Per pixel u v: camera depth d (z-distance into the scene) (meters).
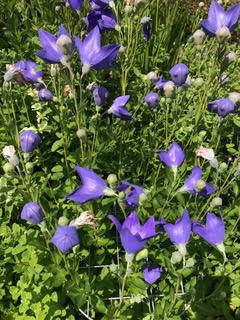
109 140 0.60
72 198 0.36
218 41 0.45
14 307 0.49
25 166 0.41
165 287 0.49
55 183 0.59
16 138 0.41
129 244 0.30
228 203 0.64
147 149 0.61
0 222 0.52
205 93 0.54
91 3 0.58
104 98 0.45
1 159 0.58
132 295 0.46
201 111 0.56
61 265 0.47
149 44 0.83
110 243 0.52
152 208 0.54
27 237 0.47
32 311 0.48
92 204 0.50
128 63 0.62
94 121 0.47
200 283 0.50
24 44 0.77
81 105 0.44
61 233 0.33
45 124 0.59
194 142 0.64
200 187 0.40
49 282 0.46
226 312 0.49
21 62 0.55
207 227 0.36
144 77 0.68
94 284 0.48
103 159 0.60
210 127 0.66
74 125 0.58
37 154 0.59
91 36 0.40
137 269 0.47
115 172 0.60
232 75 0.76
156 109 0.57
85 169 0.37
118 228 0.30
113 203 0.56
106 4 0.56
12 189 0.46
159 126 0.67
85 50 0.40
